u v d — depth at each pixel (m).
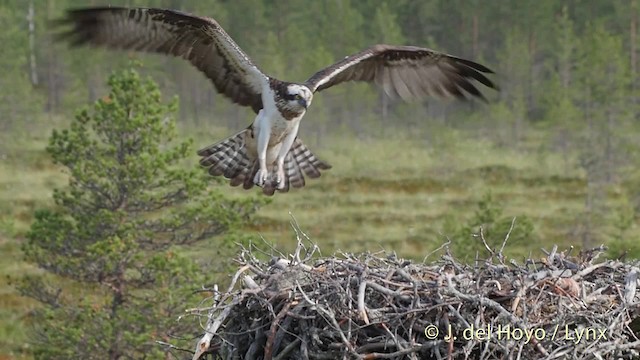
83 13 10.41
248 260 11.08
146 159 17.64
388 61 11.67
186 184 17.84
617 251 18.45
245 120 65.25
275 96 10.91
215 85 11.13
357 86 63.06
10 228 32.75
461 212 39.41
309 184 45.22
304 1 75.25
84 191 18.06
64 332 17.09
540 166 50.66
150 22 10.66
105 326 16.84
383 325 9.18
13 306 25.88
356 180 46.66
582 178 47.31
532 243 27.81
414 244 33.62
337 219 37.56
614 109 52.41
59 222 17.66
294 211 38.69
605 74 53.53
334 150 57.44
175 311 17.02
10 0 67.94
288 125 11.04
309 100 10.87
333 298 9.48
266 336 9.76
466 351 8.97
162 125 18.39
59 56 67.88
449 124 67.69
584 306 9.56
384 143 61.06
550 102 57.91
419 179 47.12
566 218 37.44
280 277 9.84
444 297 9.34
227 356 9.96
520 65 71.06
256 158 11.48
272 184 11.25
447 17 81.06
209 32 10.74
